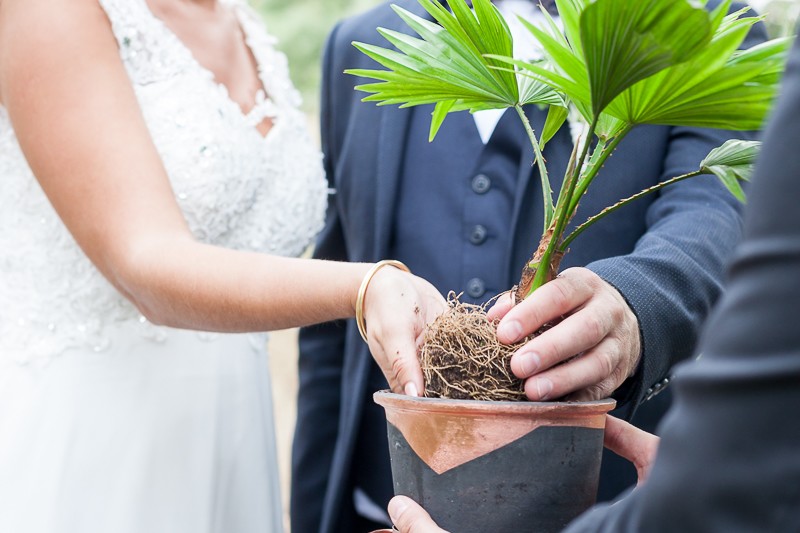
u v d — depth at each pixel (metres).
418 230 1.58
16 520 1.29
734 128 0.74
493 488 0.77
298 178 1.50
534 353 0.79
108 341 1.34
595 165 0.80
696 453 0.42
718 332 0.43
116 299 1.34
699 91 0.71
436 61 0.88
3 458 1.29
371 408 1.62
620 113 0.76
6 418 1.31
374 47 0.88
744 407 0.41
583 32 0.65
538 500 0.78
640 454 0.92
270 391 1.60
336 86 1.76
